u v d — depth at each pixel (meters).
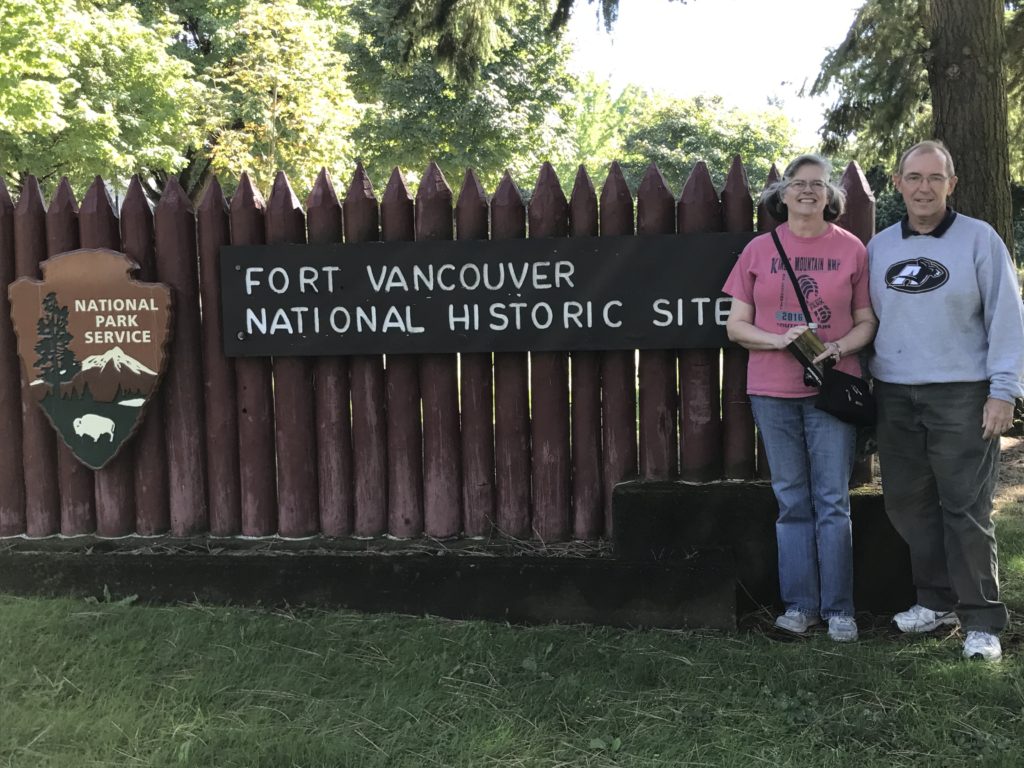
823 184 3.23
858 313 3.35
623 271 3.70
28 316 3.92
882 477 3.39
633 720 2.77
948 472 3.19
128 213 3.94
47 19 11.36
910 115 9.21
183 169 20.44
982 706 2.79
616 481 3.85
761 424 3.40
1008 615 3.48
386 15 21.47
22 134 12.80
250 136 16.14
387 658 3.22
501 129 22.19
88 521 4.10
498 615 3.59
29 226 3.99
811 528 3.41
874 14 8.41
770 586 3.64
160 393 4.02
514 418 3.86
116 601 3.77
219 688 2.96
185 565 3.75
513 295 3.76
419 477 3.96
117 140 14.74
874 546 3.58
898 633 3.43
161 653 3.23
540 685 2.98
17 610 3.60
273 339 3.87
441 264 3.78
